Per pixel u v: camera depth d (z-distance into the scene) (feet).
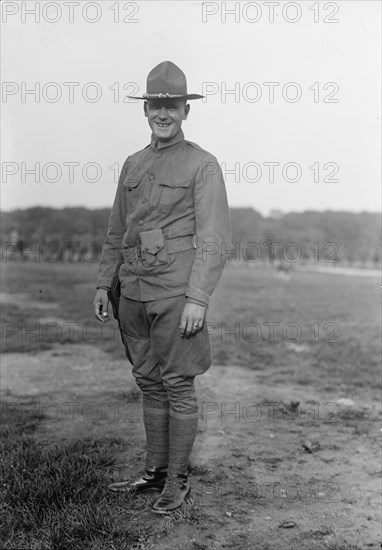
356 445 14.75
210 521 10.44
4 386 20.12
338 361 26.14
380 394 20.42
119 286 11.25
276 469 13.02
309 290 73.82
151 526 10.12
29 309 43.83
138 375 11.05
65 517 9.91
